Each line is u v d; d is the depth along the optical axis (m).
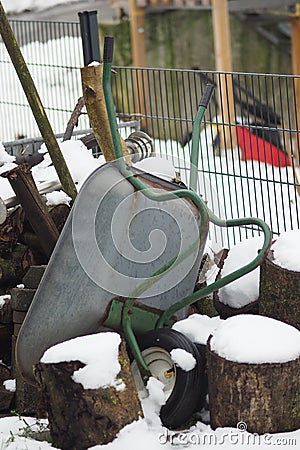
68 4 15.26
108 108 4.55
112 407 3.90
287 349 4.04
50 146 5.51
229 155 10.11
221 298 4.92
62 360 3.91
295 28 14.05
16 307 4.95
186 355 4.21
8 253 5.35
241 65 16.27
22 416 4.70
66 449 3.97
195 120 4.87
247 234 6.71
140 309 4.51
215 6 12.68
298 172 9.39
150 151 5.66
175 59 16.23
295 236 4.69
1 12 5.54
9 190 5.68
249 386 4.00
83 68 5.38
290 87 15.59
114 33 15.75
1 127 10.35
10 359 5.23
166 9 14.88
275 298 4.57
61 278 4.38
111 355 3.94
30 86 5.55
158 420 4.16
